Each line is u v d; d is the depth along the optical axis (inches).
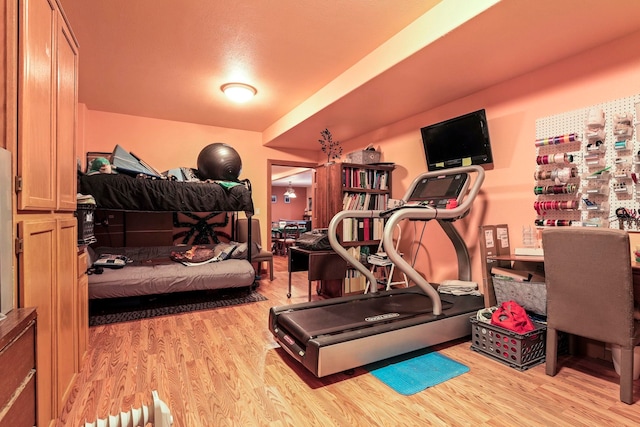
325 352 77.6
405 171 164.7
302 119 165.3
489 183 125.0
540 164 105.7
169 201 147.1
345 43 109.1
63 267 67.0
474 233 131.2
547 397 73.8
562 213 102.2
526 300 99.6
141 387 77.4
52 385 59.2
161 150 194.1
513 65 105.8
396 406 70.6
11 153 47.8
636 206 87.0
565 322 79.9
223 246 178.4
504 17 79.8
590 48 95.5
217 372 85.3
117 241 171.5
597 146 92.7
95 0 87.0
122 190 137.7
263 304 148.4
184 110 177.9
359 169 168.6
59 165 66.3
